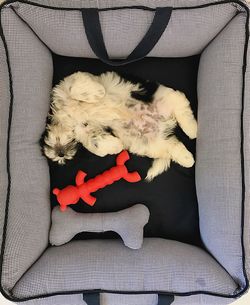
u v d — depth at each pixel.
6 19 0.51
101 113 0.51
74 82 0.50
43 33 0.54
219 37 0.54
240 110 0.52
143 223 0.55
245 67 0.52
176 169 0.58
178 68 0.59
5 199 0.51
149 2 0.52
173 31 0.53
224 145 0.53
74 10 0.51
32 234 0.52
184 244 0.56
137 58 0.54
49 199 0.56
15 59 0.52
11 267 0.49
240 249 0.51
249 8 0.51
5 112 0.53
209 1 0.52
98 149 0.52
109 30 0.52
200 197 0.55
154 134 0.53
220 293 0.50
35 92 0.53
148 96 0.53
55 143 0.50
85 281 0.50
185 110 0.54
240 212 0.51
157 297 0.51
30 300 0.50
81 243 0.55
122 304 0.52
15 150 0.52
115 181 0.58
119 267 0.51
